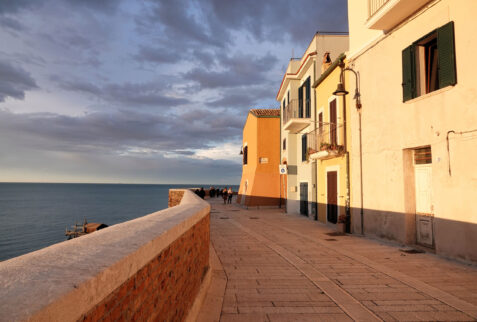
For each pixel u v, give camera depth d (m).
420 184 9.05
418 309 4.36
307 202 18.86
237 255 8.01
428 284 5.52
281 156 25.62
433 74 8.73
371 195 10.86
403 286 5.41
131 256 1.69
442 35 7.72
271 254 8.13
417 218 9.13
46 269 1.26
